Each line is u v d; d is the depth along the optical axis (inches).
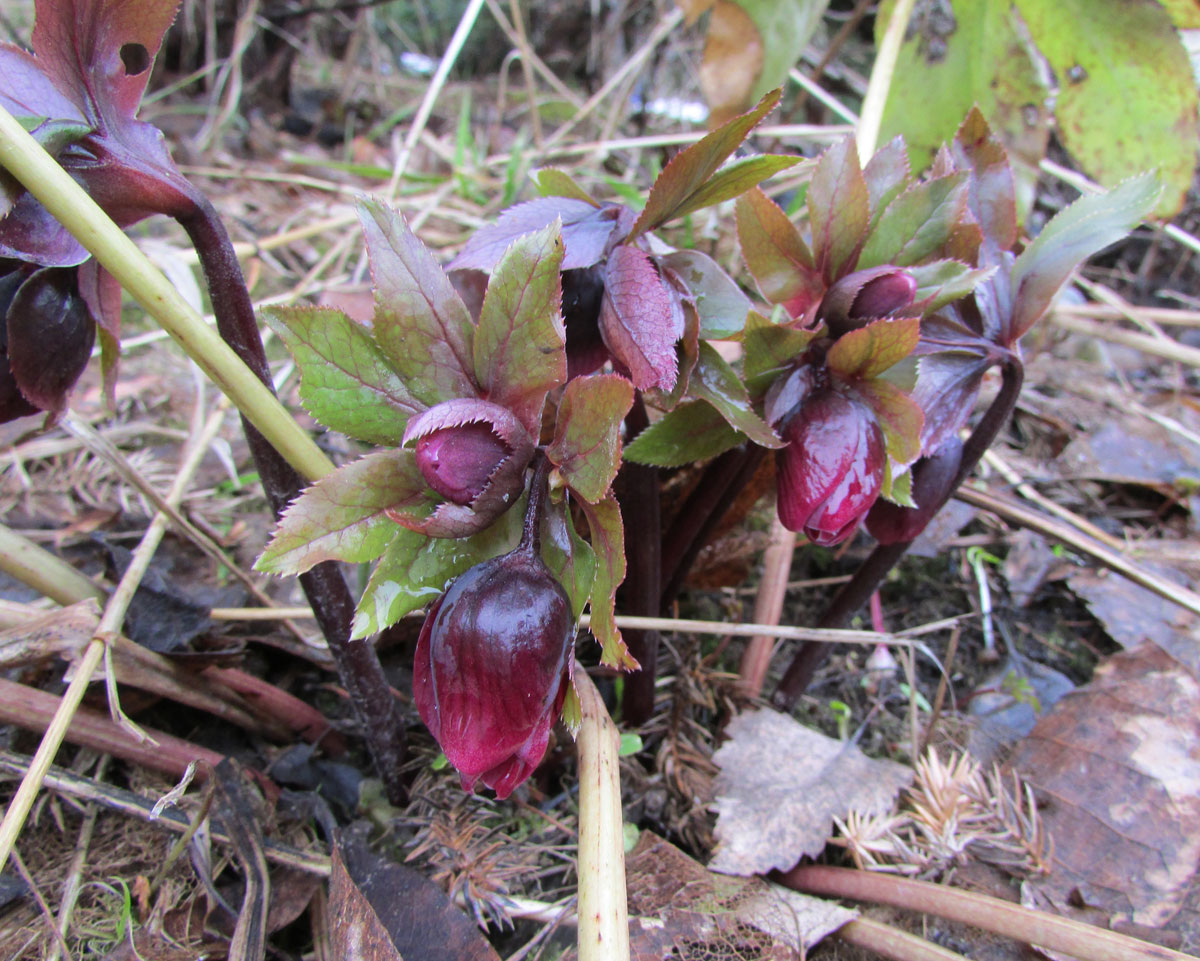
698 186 6.8
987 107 15.3
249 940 8.0
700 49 27.0
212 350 6.5
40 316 7.2
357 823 9.3
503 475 6.0
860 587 10.3
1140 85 14.1
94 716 9.2
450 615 6.0
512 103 31.0
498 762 5.8
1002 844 9.8
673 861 9.2
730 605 12.8
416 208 20.3
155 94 26.0
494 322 6.1
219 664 9.7
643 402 8.6
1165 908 9.0
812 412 7.5
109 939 8.1
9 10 23.5
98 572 12.4
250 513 13.9
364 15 30.1
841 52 27.0
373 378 6.3
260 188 22.9
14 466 14.1
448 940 7.9
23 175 5.8
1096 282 23.0
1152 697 10.5
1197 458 15.4
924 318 8.6
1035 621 13.2
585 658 11.4
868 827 9.6
